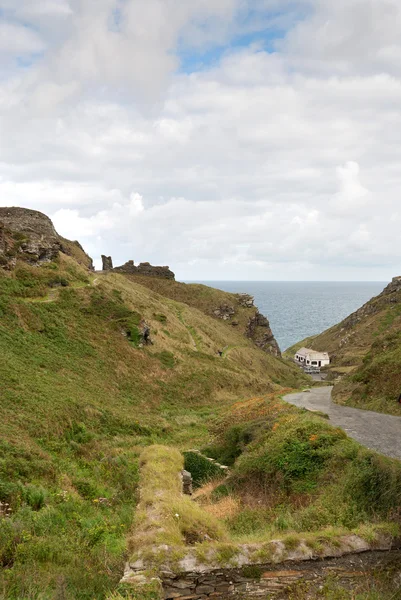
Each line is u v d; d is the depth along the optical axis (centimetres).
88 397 2636
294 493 1125
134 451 1953
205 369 4612
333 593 661
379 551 735
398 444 1288
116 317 4509
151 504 912
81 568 743
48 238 5672
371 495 916
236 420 2305
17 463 1293
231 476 1402
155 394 3638
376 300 12744
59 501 1159
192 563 684
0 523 870
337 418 1714
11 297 3634
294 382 6644
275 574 693
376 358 2380
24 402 1911
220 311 10719
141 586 627
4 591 611
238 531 966
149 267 12019
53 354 3153
